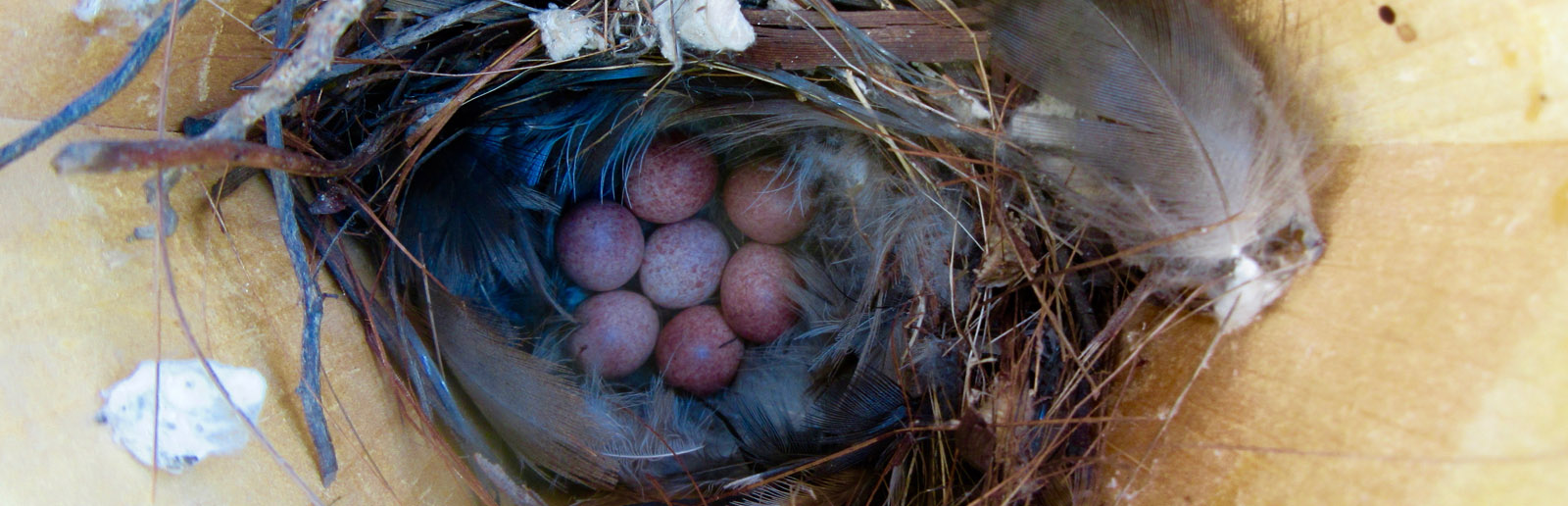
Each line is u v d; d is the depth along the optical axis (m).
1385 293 0.11
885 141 0.16
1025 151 0.14
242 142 0.11
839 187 0.17
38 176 0.11
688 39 0.14
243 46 0.13
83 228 0.11
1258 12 0.12
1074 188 0.14
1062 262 0.15
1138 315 0.14
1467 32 0.11
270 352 0.13
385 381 0.14
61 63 0.11
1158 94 0.13
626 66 0.15
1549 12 0.10
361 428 0.14
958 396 0.15
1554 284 0.10
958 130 0.15
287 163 0.11
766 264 0.18
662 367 0.18
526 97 0.16
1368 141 0.12
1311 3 0.12
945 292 0.16
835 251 0.18
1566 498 0.09
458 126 0.16
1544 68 0.10
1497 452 0.10
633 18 0.14
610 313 0.18
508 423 0.15
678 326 0.18
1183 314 0.13
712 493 0.16
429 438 0.14
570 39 0.14
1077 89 0.13
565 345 0.17
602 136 0.16
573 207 0.17
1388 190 0.12
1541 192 0.10
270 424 0.13
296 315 0.13
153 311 0.12
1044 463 0.14
